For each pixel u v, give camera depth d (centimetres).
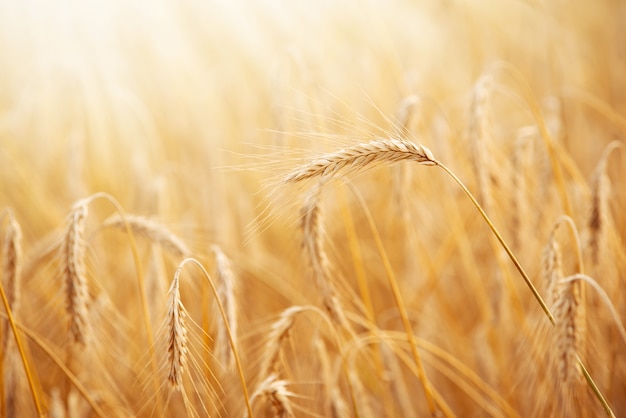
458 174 120
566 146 130
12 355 101
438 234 126
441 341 119
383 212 131
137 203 126
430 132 122
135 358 106
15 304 96
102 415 95
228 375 103
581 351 89
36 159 152
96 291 103
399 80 127
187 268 108
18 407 101
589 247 101
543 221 112
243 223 132
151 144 137
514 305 108
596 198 100
